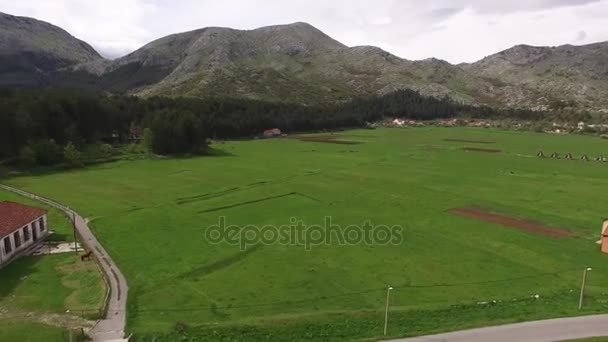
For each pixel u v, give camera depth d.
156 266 48.84
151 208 73.75
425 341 30.91
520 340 30.84
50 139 122.31
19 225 52.72
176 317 36.97
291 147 169.50
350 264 50.22
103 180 99.44
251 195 84.25
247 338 32.22
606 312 35.19
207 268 48.47
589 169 118.00
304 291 42.91
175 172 110.50
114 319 36.16
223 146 170.12
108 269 47.72
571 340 30.70
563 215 71.69
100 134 154.25
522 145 178.75
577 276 46.94
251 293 42.31
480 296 41.56
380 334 32.25
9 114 119.31
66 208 73.25
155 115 156.88
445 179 102.12
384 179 101.50
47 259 50.53
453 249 55.53
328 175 106.19
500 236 60.81
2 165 111.56
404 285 44.44
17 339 32.00
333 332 32.94
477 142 190.38
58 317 36.38
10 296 40.78
